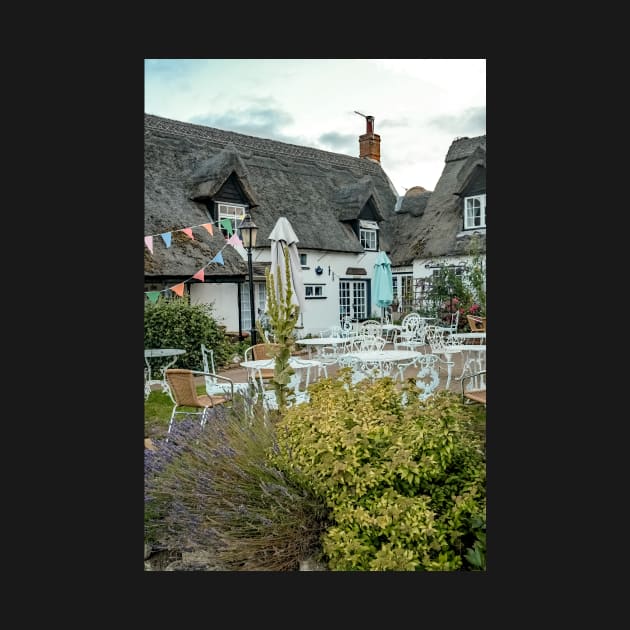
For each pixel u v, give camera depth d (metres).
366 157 20.16
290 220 15.52
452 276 15.04
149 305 9.47
